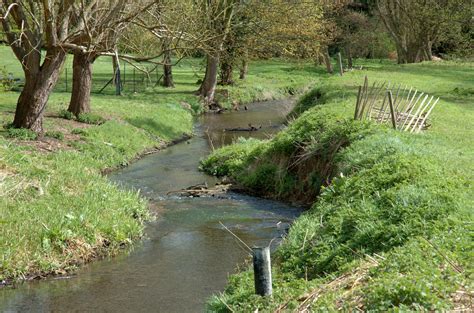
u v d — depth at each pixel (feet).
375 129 58.44
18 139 68.80
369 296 24.02
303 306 26.58
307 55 146.51
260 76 186.39
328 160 59.93
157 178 69.97
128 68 177.27
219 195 63.77
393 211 35.12
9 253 41.60
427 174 40.06
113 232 47.50
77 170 59.52
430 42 196.65
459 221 31.12
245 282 34.01
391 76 124.77
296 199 61.36
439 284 23.62
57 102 99.14
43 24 70.38
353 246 33.83
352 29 220.02
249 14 120.88
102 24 65.00
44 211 47.06
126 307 36.29
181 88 144.87
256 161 69.26
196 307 36.01
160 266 43.11
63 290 39.06
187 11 78.43
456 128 67.15
